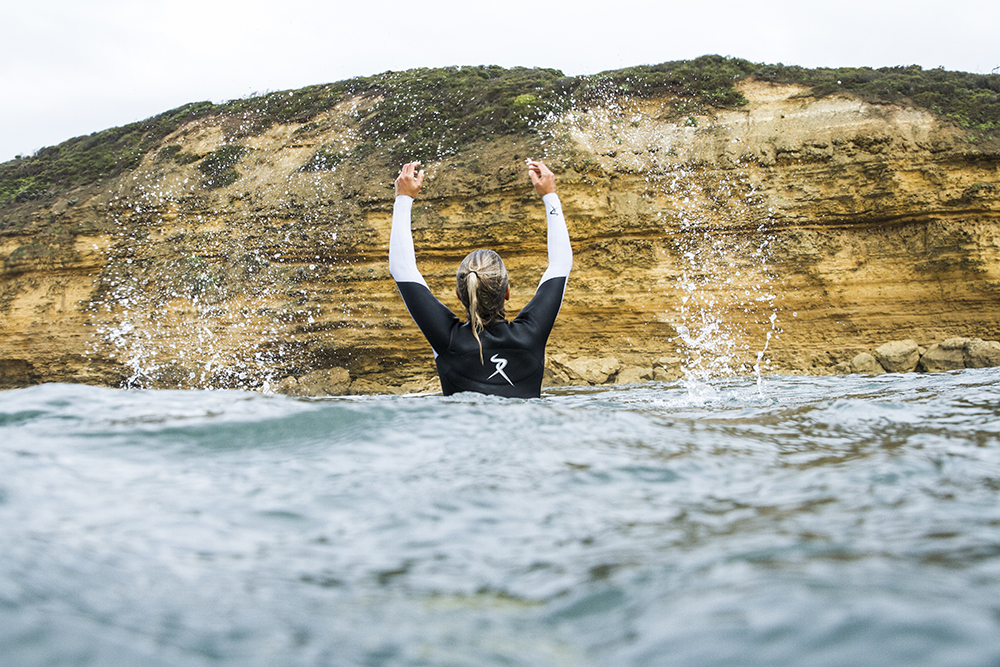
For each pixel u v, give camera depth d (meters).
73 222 19.58
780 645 0.56
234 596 0.78
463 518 1.13
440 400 2.15
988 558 0.75
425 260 16.14
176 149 21.48
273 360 16.41
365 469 1.45
